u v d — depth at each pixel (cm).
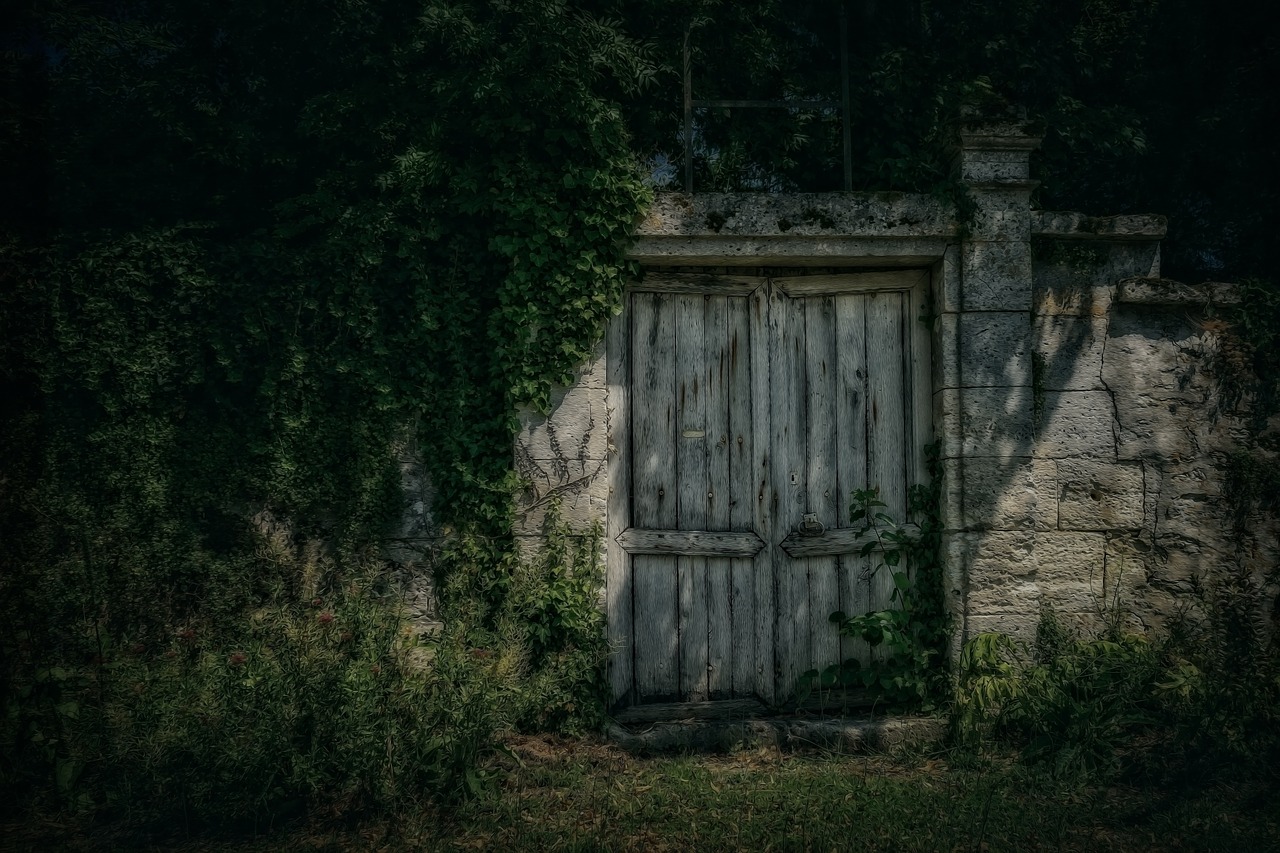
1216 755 406
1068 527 488
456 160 480
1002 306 486
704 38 519
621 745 457
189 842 350
